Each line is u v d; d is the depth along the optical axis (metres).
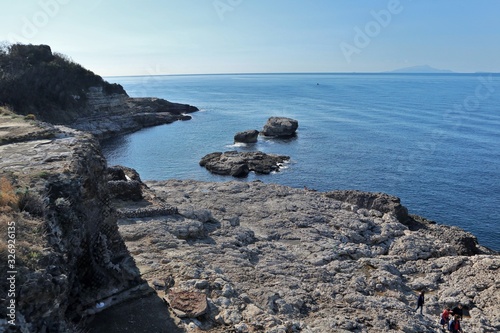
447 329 18.16
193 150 80.75
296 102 176.12
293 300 17.12
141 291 13.80
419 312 19.28
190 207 28.08
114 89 119.06
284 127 91.31
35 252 8.46
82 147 14.67
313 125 107.81
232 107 157.88
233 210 32.06
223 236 25.25
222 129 104.88
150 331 12.12
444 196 53.34
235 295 15.56
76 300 11.60
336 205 34.44
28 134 16.70
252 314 14.10
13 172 12.00
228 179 60.84
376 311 17.41
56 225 10.26
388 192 54.84
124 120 106.56
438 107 146.50
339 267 23.27
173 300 13.59
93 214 12.66
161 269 16.39
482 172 63.53
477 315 19.55
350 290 19.52
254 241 26.25
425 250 27.06
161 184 39.19
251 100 191.38
